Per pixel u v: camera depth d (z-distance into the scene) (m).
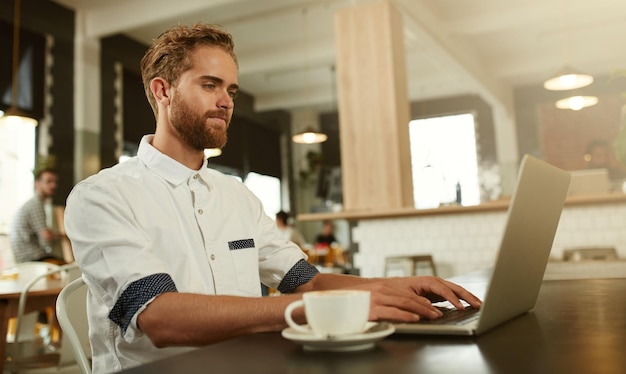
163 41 1.39
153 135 1.48
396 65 5.24
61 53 7.37
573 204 3.81
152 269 1.10
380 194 4.96
